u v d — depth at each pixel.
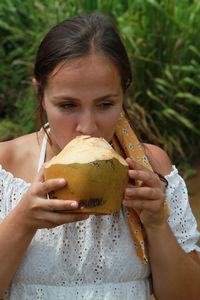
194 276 1.65
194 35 4.92
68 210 1.37
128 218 1.63
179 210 1.77
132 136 1.73
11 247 1.48
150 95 4.62
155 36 4.76
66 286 1.65
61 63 1.41
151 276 1.76
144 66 4.73
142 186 1.56
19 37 5.59
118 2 5.43
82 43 1.41
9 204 1.65
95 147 1.39
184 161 4.98
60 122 1.49
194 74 4.90
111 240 1.66
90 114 1.46
